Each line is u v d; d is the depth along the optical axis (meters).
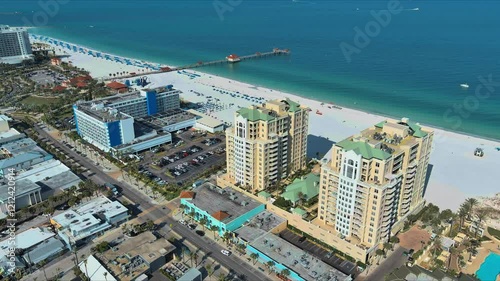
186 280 189.75
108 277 191.38
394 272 198.25
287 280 196.75
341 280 190.50
